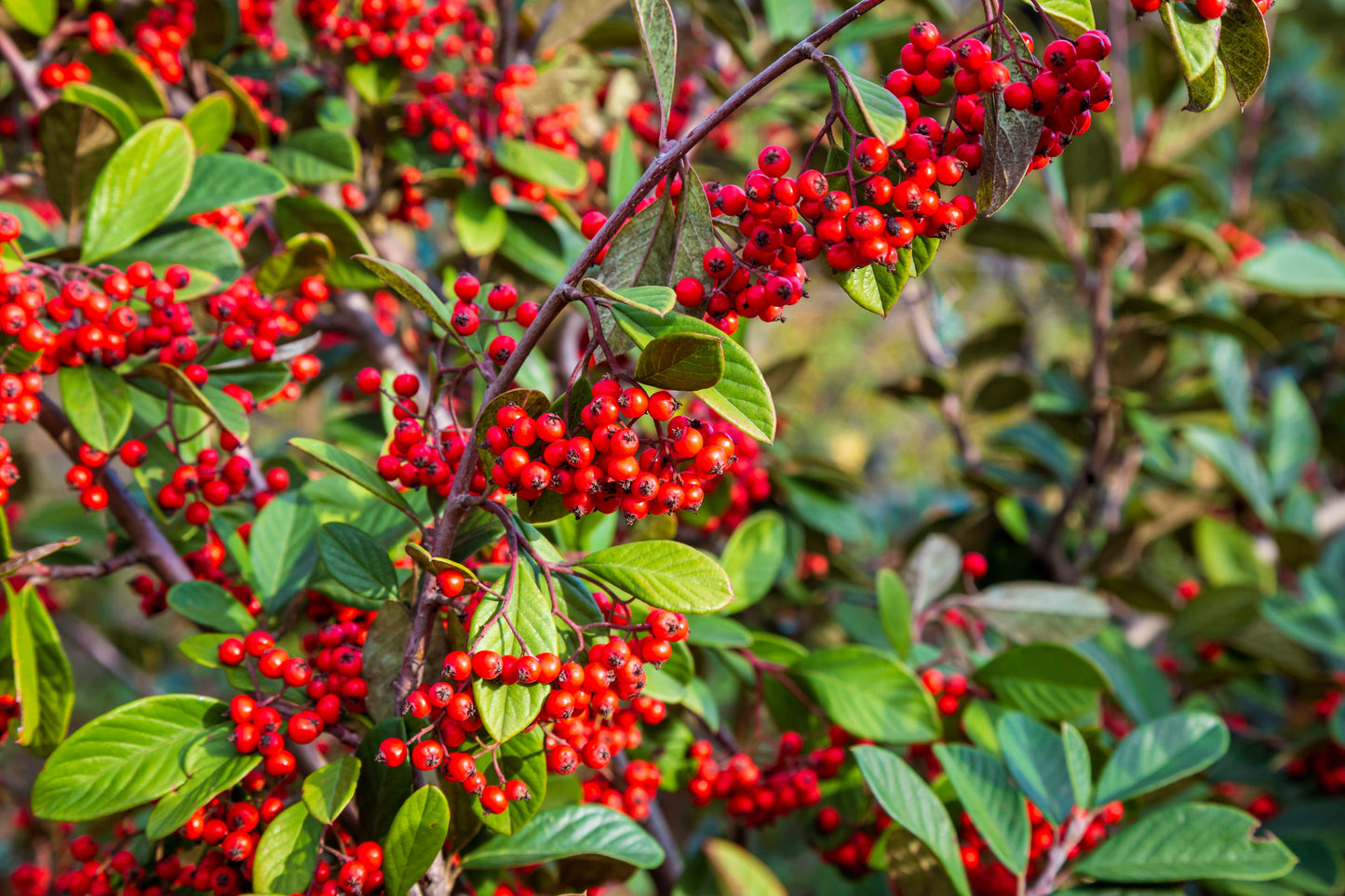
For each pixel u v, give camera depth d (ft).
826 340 9.86
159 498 2.45
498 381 2.17
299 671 2.27
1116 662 2.98
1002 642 3.02
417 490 2.51
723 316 2.17
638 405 2.12
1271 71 5.44
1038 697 2.66
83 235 2.44
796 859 4.56
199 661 2.31
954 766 2.52
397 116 2.88
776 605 3.41
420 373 3.00
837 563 3.43
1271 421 3.56
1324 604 3.06
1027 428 3.94
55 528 3.57
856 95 2.07
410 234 3.56
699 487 2.15
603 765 2.24
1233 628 3.06
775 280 2.13
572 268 2.14
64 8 2.80
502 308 2.26
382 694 2.27
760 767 2.69
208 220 2.64
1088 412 3.44
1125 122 3.47
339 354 3.06
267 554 2.49
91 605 4.89
